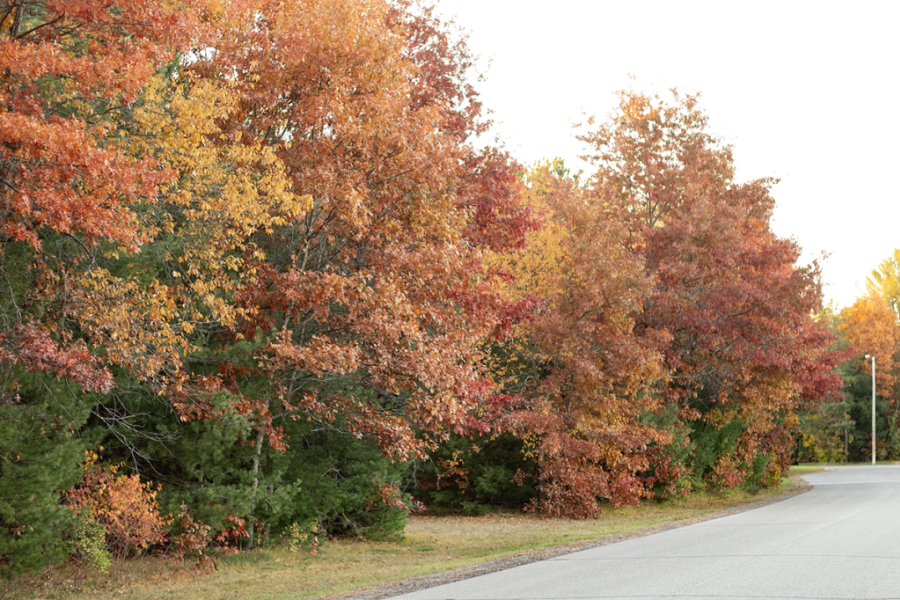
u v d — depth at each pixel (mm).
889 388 75562
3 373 11398
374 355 15961
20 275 11766
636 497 27094
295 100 15844
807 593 8242
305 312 16797
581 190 27625
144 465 15211
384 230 16266
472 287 18797
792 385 30734
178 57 15156
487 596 8680
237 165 13742
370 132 15133
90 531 12344
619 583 9266
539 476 26797
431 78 22406
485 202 22016
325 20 14945
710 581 9188
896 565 10250
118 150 10930
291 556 15922
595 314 24797
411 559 15844
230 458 15930
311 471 18375
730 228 28906
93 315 11508
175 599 11266
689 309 29688
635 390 25922
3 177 10312
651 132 31125
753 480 34250
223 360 14906
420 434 27469
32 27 12023
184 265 14414
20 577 11438
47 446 11711
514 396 24641
